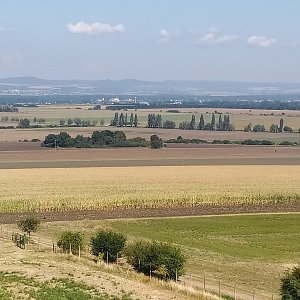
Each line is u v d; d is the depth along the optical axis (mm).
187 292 42531
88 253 56688
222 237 72438
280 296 44156
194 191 103938
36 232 73312
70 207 92688
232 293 46406
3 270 47312
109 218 85500
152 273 48250
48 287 41875
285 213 90375
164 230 76812
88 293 40812
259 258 61062
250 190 105938
